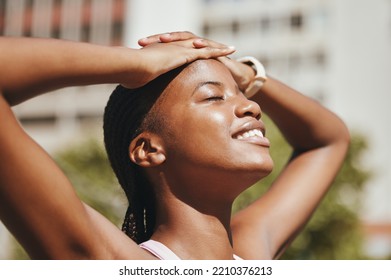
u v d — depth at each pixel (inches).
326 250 687.7
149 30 1434.5
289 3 1566.2
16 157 73.1
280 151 587.5
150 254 87.6
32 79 75.2
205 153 88.9
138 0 1437.0
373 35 1542.8
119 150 98.4
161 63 86.4
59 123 1427.2
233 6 1577.3
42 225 75.3
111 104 99.2
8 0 1451.8
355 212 705.6
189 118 90.6
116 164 99.8
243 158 88.3
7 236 612.4
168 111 92.1
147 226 98.8
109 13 1430.9
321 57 1552.7
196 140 89.5
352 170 732.0
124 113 96.7
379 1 1540.4
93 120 1437.0
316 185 114.5
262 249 104.3
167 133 91.9
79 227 77.0
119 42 1421.0
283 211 111.1
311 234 688.4
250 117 91.3
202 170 89.5
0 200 74.4
